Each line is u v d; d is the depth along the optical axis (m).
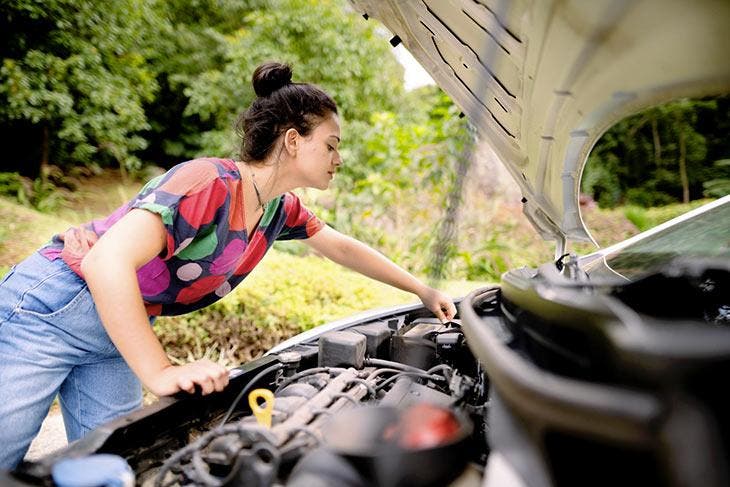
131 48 6.79
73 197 6.69
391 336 1.47
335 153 1.45
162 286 1.40
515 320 0.94
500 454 0.73
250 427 0.85
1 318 1.31
